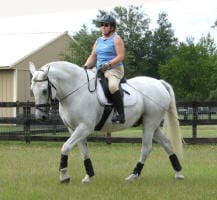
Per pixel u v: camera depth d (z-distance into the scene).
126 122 8.62
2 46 31.72
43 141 16.06
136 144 15.74
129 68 37.19
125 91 8.55
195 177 9.28
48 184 8.44
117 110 8.34
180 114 16.50
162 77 50.59
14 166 10.77
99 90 8.30
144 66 71.81
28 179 8.98
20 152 13.71
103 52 8.48
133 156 12.63
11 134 16.66
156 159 12.04
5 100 28.94
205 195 7.54
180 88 49.38
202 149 14.19
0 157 12.49
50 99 7.95
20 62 28.98
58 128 18.55
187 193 7.72
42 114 7.91
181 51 50.62
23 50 30.41
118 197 7.36
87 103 8.12
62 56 31.45
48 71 7.90
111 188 8.06
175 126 9.15
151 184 8.48
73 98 8.09
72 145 8.09
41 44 31.05
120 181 8.79
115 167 10.62
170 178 9.16
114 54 8.46
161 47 74.56
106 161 11.63
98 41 8.63
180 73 49.25
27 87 29.48
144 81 9.05
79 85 8.14
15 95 28.69
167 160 11.85
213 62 52.38
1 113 27.17
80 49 30.72
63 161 8.20
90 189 7.96
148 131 8.94
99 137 15.34
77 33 34.59
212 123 15.41
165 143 9.13
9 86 28.88
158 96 8.97
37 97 7.86
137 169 8.91
